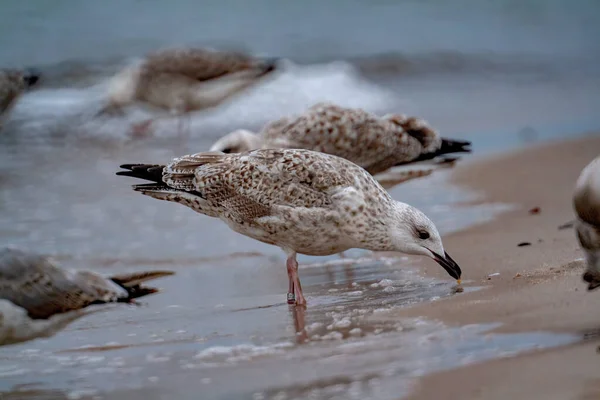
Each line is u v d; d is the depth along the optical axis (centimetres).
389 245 1034
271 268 1234
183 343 906
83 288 1049
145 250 1340
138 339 932
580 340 779
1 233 1417
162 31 2880
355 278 1133
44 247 1356
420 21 3206
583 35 3256
